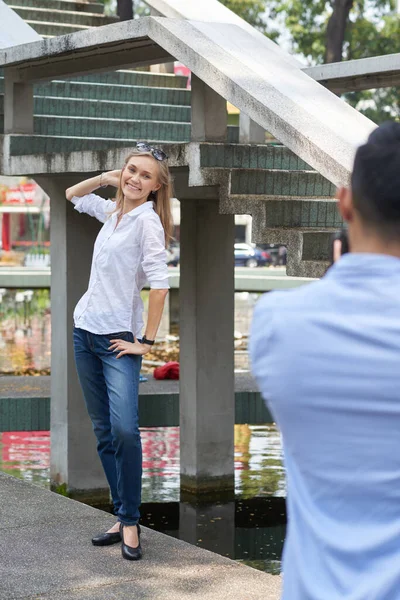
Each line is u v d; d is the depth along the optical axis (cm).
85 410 804
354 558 156
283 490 833
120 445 457
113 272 464
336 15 1936
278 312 161
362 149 166
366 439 155
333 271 166
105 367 467
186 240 827
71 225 787
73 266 789
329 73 743
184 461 841
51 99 902
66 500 562
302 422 158
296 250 545
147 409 882
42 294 2748
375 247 164
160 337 1805
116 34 630
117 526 486
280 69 575
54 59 718
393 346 155
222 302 833
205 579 441
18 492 580
